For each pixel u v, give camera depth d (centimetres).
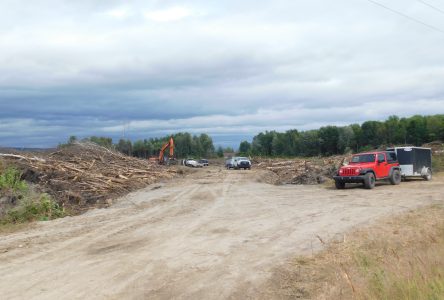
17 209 1652
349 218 1341
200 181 2998
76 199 1977
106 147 3669
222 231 1180
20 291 699
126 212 1605
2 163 2170
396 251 899
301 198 1923
